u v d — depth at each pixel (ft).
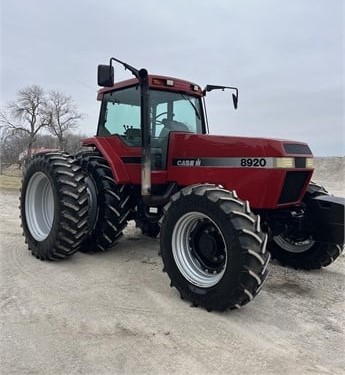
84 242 17.42
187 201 12.15
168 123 16.46
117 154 16.65
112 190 16.58
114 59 14.33
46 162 16.31
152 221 17.06
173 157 15.12
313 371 8.83
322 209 13.57
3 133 104.12
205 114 18.06
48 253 15.98
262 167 12.49
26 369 8.68
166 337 10.11
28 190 17.56
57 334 10.19
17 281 13.93
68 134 104.78
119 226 16.83
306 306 12.41
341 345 10.05
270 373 8.71
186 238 12.68
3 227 22.65
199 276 12.16
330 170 89.92
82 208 15.70
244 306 12.16
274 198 12.47
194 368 8.82
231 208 11.14
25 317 11.12
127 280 14.24
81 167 17.24
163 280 14.30
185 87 16.81
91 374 8.55
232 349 9.64
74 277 14.46
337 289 14.01
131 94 16.84
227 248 11.06
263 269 10.85
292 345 9.95
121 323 10.81
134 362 9.01
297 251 16.11
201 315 11.39
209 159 13.89
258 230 11.01
